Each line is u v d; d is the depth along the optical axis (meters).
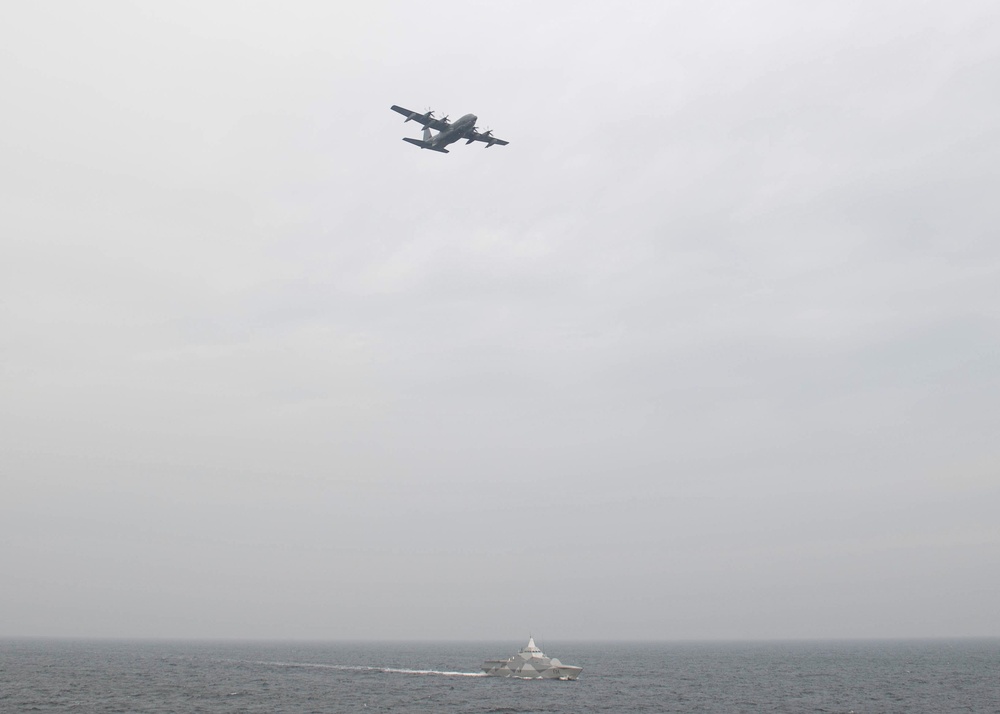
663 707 128.62
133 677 181.38
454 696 138.75
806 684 178.38
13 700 128.75
